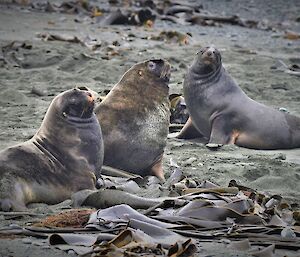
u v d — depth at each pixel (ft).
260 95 167.63
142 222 74.79
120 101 108.06
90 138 95.86
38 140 94.22
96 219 78.84
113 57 195.42
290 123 135.95
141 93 108.27
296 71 194.80
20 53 191.83
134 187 97.04
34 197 90.94
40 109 145.07
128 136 106.93
